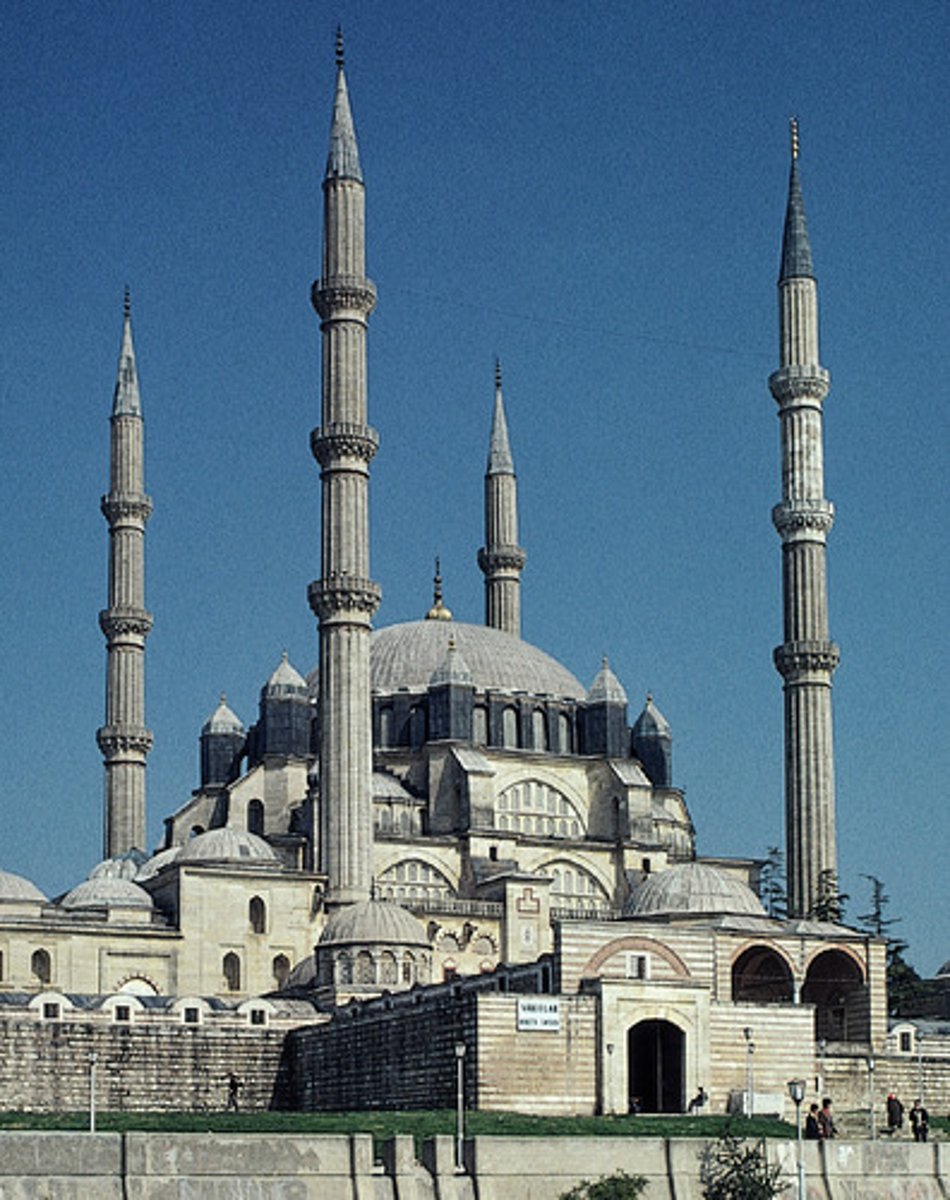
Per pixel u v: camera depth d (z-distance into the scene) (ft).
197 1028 510.17
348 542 627.87
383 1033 479.41
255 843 620.08
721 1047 466.70
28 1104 484.74
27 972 580.30
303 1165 284.41
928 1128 455.63
